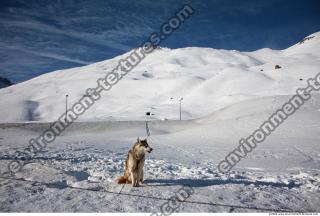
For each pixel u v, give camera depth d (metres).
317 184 11.75
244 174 14.52
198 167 16.30
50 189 9.62
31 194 9.06
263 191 10.04
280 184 11.73
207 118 68.75
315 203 8.91
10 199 8.52
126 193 9.35
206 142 38.62
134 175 10.25
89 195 9.09
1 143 31.53
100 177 11.70
